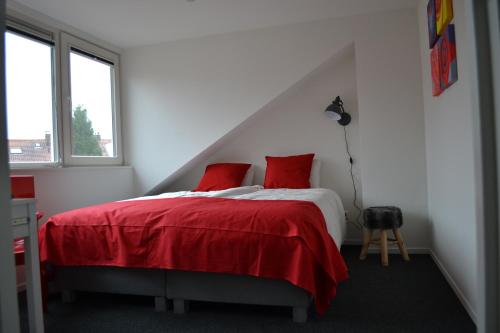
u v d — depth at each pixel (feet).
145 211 6.82
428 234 10.20
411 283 7.73
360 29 10.72
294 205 6.70
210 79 12.13
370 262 9.51
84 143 11.48
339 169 11.84
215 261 6.06
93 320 6.45
